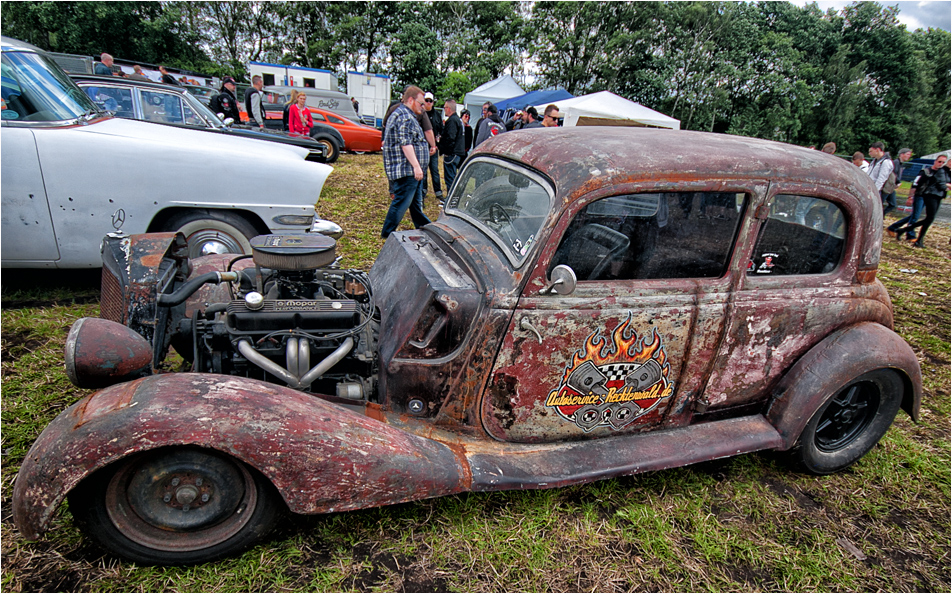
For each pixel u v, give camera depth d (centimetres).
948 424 355
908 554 243
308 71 2198
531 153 238
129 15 3078
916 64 4422
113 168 379
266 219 429
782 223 240
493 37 4359
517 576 212
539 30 4403
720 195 226
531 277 212
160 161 390
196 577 196
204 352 237
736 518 255
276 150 488
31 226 371
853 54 4528
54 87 388
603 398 239
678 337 236
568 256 216
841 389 263
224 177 408
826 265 260
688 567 224
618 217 217
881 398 286
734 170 224
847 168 255
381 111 2366
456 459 219
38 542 203
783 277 249
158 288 237
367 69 4097
